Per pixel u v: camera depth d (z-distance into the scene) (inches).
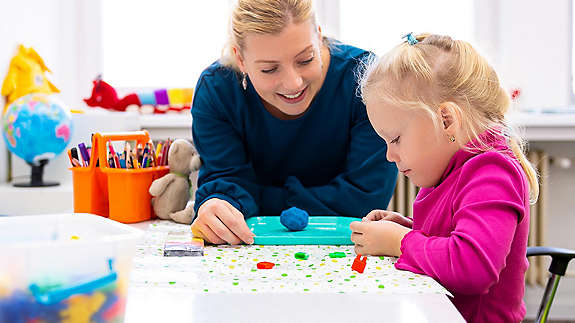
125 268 19.4
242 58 41.2
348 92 46.1
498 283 30.1
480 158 29.8
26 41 78.7
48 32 87.7
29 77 74.5
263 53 37.6
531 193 32.6
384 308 23.0
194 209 42.5
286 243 35.7
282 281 26.9
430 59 32.3
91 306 18.5
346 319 21.7
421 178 33.2
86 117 70.8
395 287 25.8
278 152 48.9
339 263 30.5
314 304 23.5
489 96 32.6
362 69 45.9
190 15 97.9
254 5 37.3
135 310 22.8
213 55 98.2
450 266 27.1
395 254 31.7
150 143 46.7
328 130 47.6
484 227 27.2
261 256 32.2
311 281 26.9
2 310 17.4
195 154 47.9
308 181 51.3
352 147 47.1
